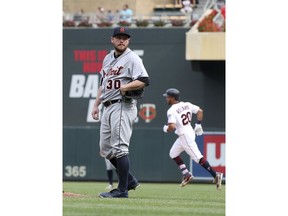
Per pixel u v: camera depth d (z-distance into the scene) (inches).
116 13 2819.9
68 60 2564.0
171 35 2541.8
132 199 1149.1
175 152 1582.2
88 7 2957.7
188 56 2454.5
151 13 2935.5
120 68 1160.2
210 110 2529.5
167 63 2544.3
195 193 1558.8
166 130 1546.5
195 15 2701.8
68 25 2581.2
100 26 2588.6
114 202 1067.3
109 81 1163.9
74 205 1000.9
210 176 2342.5
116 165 1212.5
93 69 2559.1
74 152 2437.3
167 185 2142.0
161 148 2374.5
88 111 2549.2
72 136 2440.9
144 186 2041.1
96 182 2356.1
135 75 1154.0
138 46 2554.1
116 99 1162.0
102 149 1197.1
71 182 2337.6
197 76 2532.0
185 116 1547.7
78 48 2566.4
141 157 2381.9
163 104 2527.1
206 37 2447.1
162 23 2568.9
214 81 2524.6
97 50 2559.1
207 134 2364.7
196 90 2529.5
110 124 1168.2
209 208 1035.9
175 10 2942.9
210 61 2516.0
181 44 2536.9
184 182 1600.6
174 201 1179.9
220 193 1555.1
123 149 1163.3
